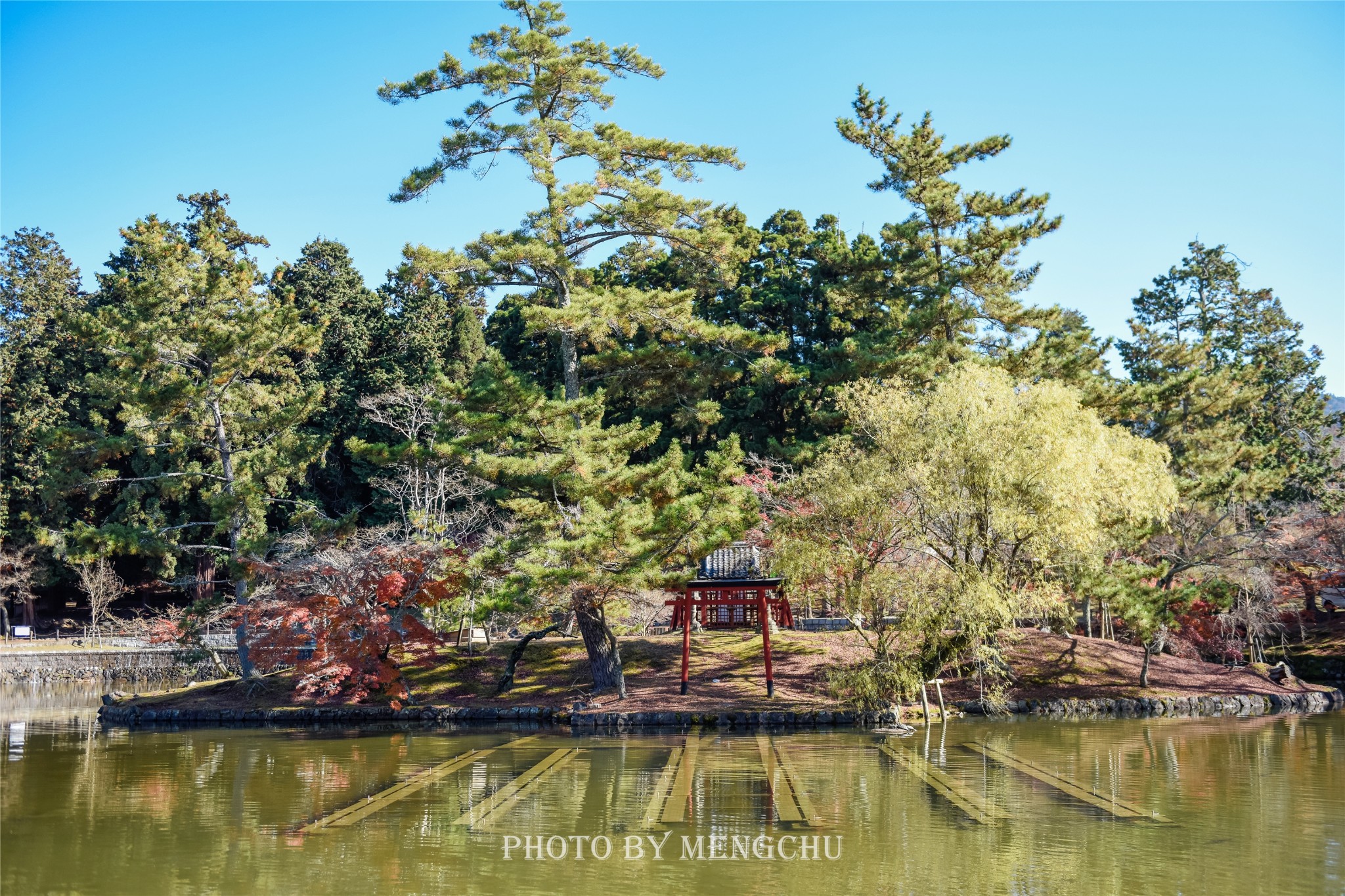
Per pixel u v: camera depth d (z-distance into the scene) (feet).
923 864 41.86
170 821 51.70
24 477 179.11
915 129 135.23
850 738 80.74
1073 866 41.24
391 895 38.70
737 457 96.32
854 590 86.99
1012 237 131.85
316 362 191.72
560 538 92.99
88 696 131.85
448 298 214.28
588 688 100.83
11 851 45.52
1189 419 160.66
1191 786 58.29
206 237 143.84
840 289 144.36
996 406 85.97
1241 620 118.73
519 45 98.07
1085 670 107.96
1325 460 170.40
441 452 94.99
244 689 107.55
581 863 42.88
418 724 94.63
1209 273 193.88
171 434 132.46
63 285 214.07
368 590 99.86
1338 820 49.34
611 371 109.50
